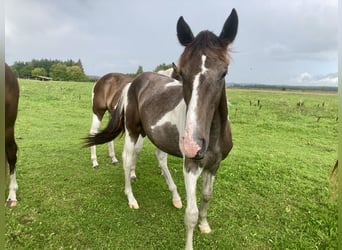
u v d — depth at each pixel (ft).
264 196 11.83
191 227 7.67
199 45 6.43
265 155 17.99
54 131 24.40
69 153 17.49
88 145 11.57
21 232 8.72
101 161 16.31
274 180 13.57
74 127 26.40
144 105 9.81
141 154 17.89
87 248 8.18
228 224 9.60
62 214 9.92
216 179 13.46
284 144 21.85
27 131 23.75
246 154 18.10
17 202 10.62
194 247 8.38
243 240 8.75
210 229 9.25
